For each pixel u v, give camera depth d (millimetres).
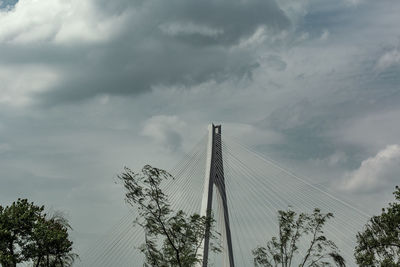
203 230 43438
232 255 55469
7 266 44781
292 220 49375
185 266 42312
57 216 50875
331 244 47219
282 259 48688
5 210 47094
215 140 62844
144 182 41969
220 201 58844
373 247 44531
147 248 42750
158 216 42062
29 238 47375
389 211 43844
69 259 50344
